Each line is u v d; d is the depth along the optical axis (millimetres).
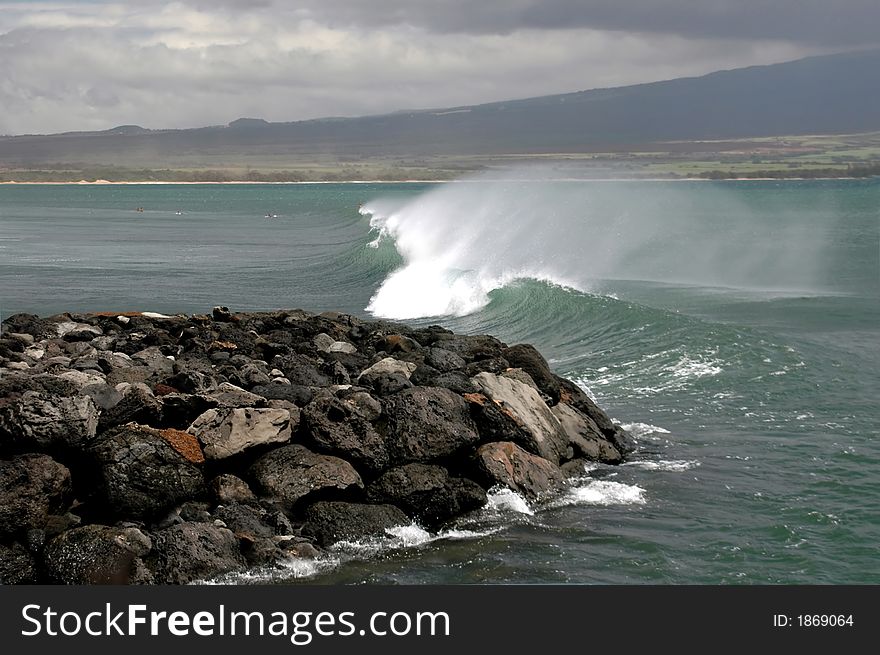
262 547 11164
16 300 33656
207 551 10852
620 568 11484
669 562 11648
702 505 13469
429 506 12625
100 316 23234
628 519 12938
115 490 11336
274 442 12672
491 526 12594
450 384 14867
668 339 23547
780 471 14859
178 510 11688
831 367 21391
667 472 14883
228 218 95875
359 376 16656
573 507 13344
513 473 13469
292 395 14352
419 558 11633
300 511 12297
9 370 16141
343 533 11922
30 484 10953
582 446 15336
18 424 11438
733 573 11414
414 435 13133
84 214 103438
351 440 12781
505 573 11305
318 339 20953
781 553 11930
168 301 34031
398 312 31391
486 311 29922
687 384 20047
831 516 13047
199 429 12469
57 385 12891
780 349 22359
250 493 12211
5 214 102062
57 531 10953
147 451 11648
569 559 11695
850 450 15797
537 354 17438
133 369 15508
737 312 30766
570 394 16719
